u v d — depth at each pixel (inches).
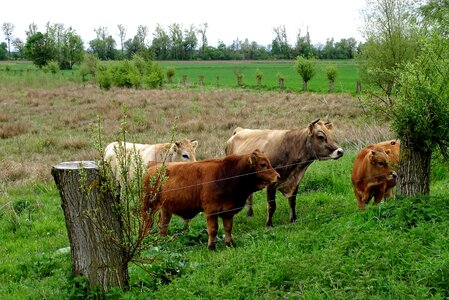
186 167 339.6
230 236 336.8
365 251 247.4
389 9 1284.4
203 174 332.8
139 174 248.5
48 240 388.8
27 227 422.3
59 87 2187.5
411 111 295.4
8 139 891.4
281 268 242.5
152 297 238.8
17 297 266.1
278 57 5531.5
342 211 400.8
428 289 209.0
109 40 5255.9
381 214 298.5
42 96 1665.8
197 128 924.0
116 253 247.3
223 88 2069.4
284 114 1082.1
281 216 423.5
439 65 307.1
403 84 306.0
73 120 1072.8
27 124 1031.0
